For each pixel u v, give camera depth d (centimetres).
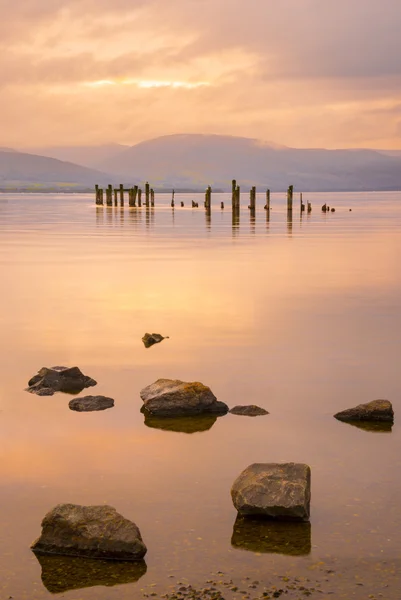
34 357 1452
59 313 1909
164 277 2631
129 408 1136
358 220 7256
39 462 912
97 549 696
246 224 6394
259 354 1470
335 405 1148
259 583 644
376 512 777
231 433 1024
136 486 844
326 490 830
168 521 761
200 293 2250
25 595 633
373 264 3102
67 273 2747
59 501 804
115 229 5606
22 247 3934
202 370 1350
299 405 1148
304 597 620
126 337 1622
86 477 868
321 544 712
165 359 1430
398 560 680
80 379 1264
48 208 10969
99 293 2245
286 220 7188
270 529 744
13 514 775
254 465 833
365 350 1504
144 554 695
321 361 1416
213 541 720
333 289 2355
